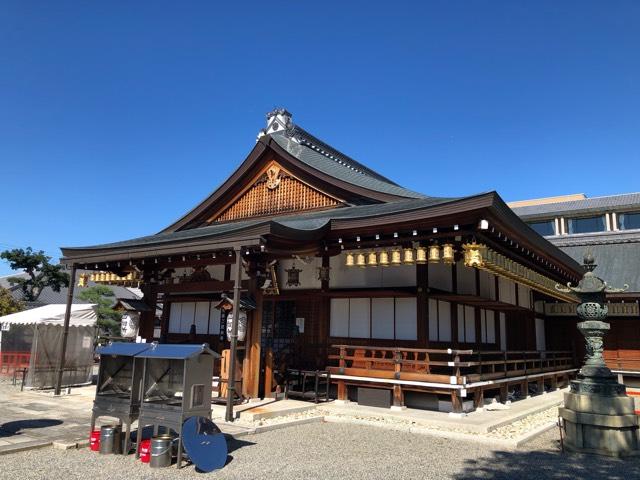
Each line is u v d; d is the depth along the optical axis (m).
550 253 13.61
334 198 14.41
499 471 6.57
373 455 7.32
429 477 6.22
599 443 7.64
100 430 7.09
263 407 10.19
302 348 13.14
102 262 13.87
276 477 6.03
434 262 11.08
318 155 17.41
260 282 11.38
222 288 12.14
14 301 29.72
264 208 15.83
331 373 11.61
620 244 24.03
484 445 8.27
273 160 15.74
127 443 6.98
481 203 9.21
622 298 19.45
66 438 7.61
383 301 12.16
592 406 7.80
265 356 11.66
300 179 15.05
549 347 21.73
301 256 12.23
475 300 12.61
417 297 11.55
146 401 6.96
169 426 6.53
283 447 7.63
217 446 6.53
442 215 9.76
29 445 7.07
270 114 17.91
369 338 12.17
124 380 7.67
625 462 7.16
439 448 7.95
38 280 34.62
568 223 26.59
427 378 10.37
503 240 11.34
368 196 13.69
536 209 29.16
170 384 7.42
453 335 12.65
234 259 12.19
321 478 6.03
